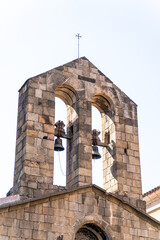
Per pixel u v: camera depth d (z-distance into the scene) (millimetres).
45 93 38938
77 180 37062
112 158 39781
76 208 35625
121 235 36250
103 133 41594
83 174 37281
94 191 36719
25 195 35250
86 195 36344
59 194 35312
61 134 39281
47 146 37375
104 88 41250
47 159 37000
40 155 36875
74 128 39438
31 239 33500
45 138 37562
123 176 38938
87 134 38812
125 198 38156
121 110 41250
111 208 36812
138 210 37438
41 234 33875
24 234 33438
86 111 39594
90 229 36406
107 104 41781
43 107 38406
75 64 40938
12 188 36875
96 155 39625
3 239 32656
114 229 36250
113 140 40219
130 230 36688
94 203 36344
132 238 36500
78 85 40219
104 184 39938
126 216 37031
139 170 39719
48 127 37969
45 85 39156
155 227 37688
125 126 40844
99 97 41438
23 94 39469
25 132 37344
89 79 40906
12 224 33312
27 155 36500
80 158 37750
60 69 40219
